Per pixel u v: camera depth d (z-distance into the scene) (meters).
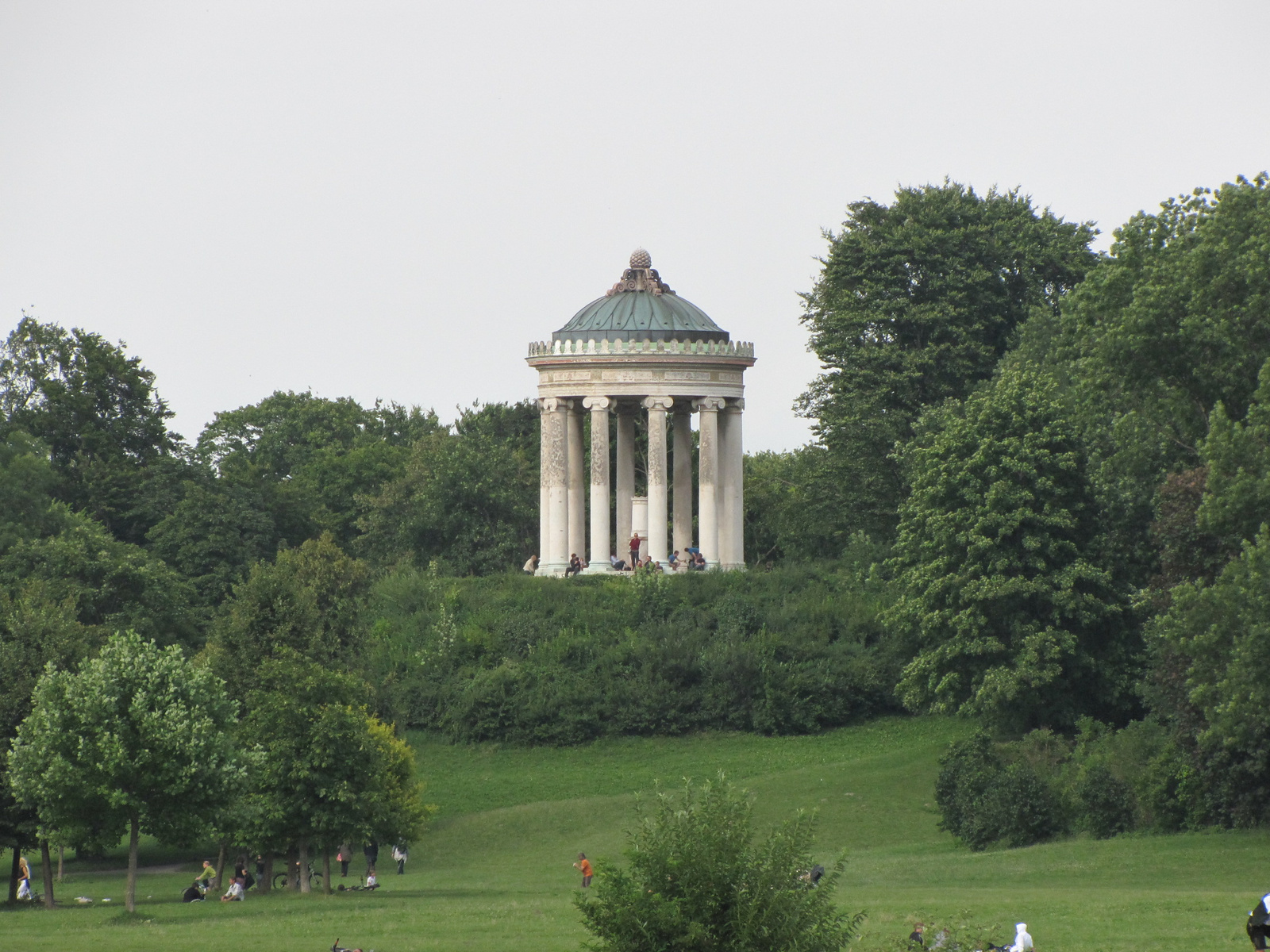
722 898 129.62
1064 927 186.75
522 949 179.50
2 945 189.00
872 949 151.62
